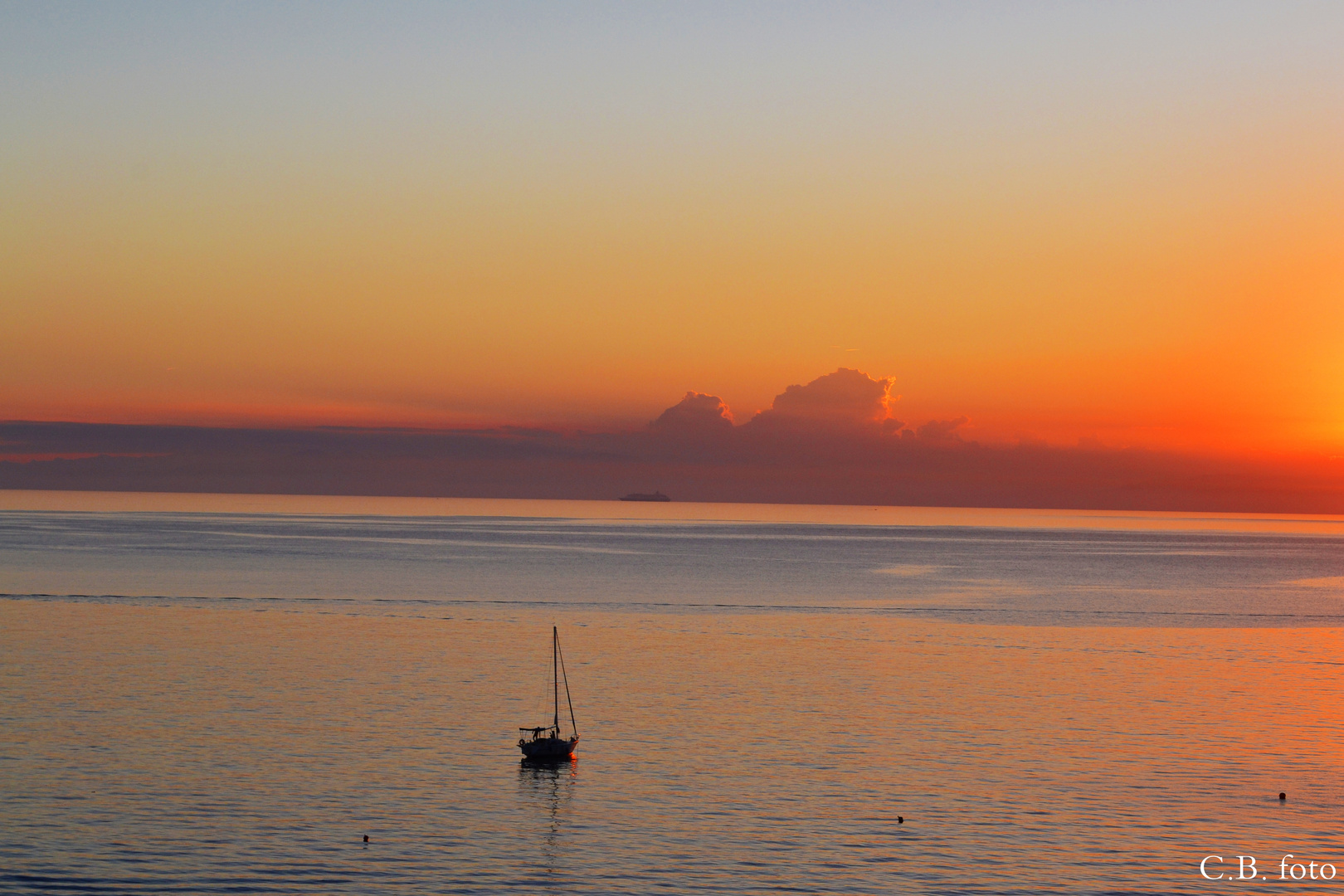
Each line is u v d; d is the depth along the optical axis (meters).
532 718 70.50
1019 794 56.19
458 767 59.31
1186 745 65.56
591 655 93.50
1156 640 104.75
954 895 44.69
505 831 50.31
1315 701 77.50
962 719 71.44
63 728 65.69
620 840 49.44
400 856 47.22
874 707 74.69
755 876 46.06
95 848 47.09
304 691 77.12
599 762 60.91
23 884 43.62
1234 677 86.12
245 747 62.31
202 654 90.94
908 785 57.53
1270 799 55.94
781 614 122.62
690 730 68.12
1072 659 94.12
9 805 51.72
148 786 54.84
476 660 90.12
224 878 44.59
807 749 63.94
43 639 97.75
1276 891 45.59
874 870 46.81
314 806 52.81
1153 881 46.31
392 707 72.88
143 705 71.88
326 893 43.69
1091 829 51.66
